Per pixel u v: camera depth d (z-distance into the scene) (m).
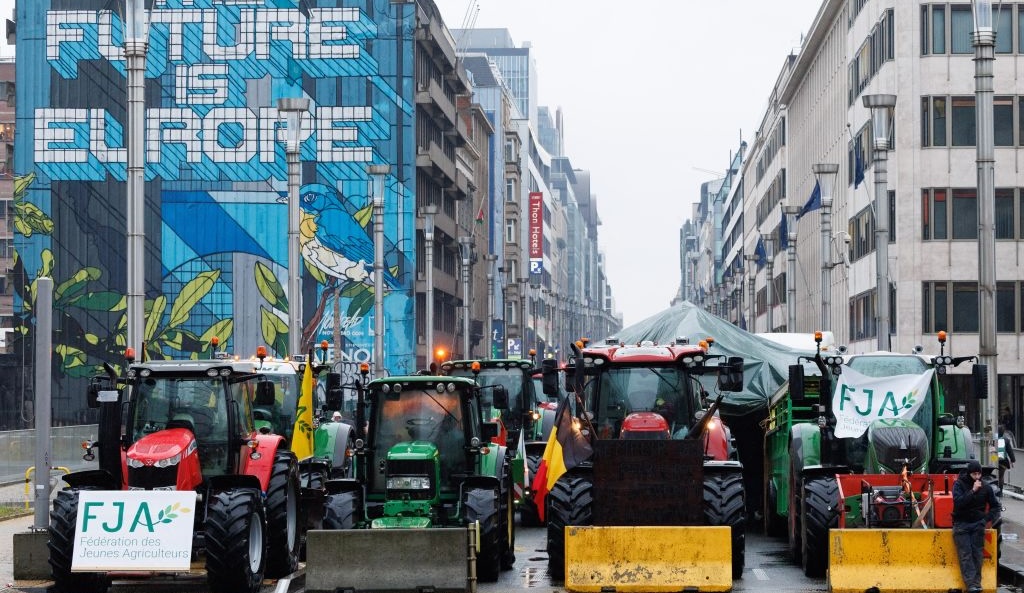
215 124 74.81
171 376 18.06
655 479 18.20
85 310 73.75
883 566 17.14
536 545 24.06
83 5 74.38
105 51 74.25
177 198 74.44
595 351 20.31
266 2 75.44
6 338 78.06
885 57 62.12
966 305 60.28
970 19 60.69
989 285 26.77
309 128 75.31
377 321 52.44
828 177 50.91
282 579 18.44
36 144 74.25
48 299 20.30
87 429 37.97
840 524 18.34
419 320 80.50
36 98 74.25
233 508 17.16
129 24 24.25
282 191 74.75
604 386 20.17
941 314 60.28
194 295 74.12
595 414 20.11
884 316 38.00
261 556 17.81
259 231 74.62
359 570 17.12
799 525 20.22
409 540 17.20
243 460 18.47
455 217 96.88
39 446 20.20
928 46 60.75
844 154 75.00
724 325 27.83
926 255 60.34
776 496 23.14
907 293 60.41
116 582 19.03
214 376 18.06
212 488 17.58
